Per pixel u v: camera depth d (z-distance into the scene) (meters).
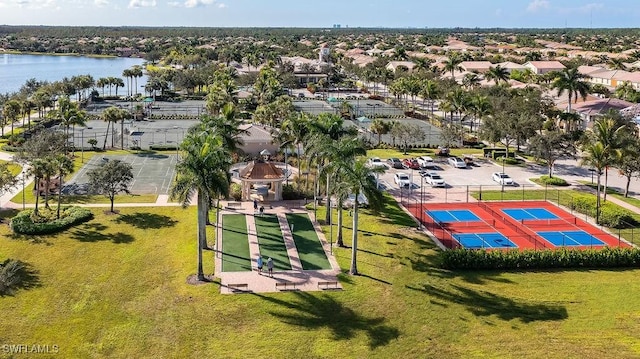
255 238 54.72
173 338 36.12
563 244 54.72
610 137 61.03
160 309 39.75
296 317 38.94
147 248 51.16
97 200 66.00
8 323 37.34
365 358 34.31
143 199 66.88
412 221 60.94
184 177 44.28
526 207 67.19
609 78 163.50
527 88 124.88
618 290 43.91
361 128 120.50
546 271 47.59
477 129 116.94
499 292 43.28
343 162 47.41
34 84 160.50
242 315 39.06
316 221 60.19
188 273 45.75
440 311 40.09
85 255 49.22
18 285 42.72
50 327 37.06
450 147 101.94
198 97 171.62
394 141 101.75
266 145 91.00
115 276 45.00
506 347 35.69
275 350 34.97
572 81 108.44
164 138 107.69
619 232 57.94
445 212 64.88
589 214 63.75
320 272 46.62
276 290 43.00
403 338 36.62
